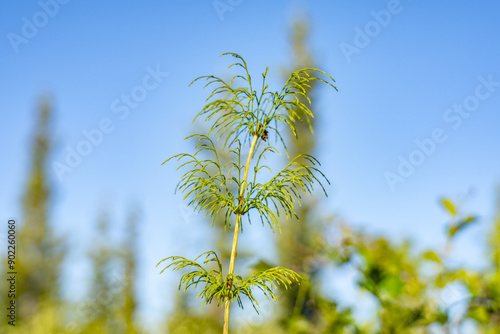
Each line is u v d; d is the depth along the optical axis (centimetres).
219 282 175
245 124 191
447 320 221
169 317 562
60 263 1734
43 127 2055
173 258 176
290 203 179
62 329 561
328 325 261
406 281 243
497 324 222
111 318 538
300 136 1152
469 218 233
